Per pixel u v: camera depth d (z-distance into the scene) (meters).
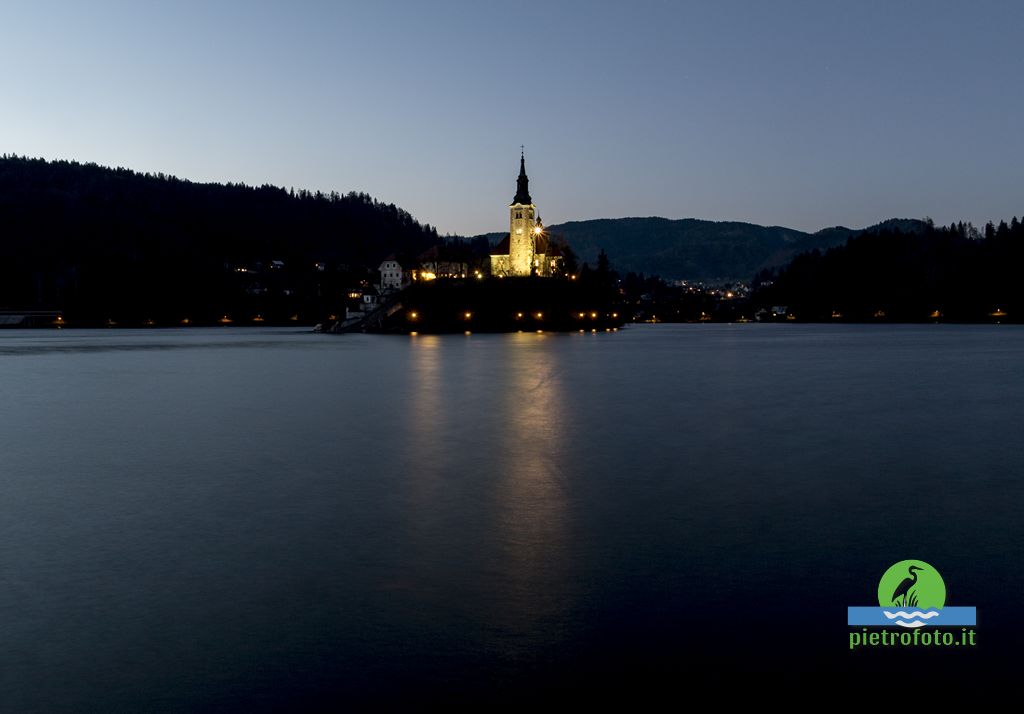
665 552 26.64
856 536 28.50
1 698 17.28
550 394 78.38
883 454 44.97
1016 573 24.61
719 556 26.20
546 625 20.69
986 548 27.06
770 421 58.69
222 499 34.62
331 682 17.81
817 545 27.42
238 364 123.00
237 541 28.19
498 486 36.88
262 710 16.70
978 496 34.59
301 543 27.89
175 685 17.77
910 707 16.77
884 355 143.75
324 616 21.31
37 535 29.12
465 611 21.61
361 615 21.36
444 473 39.97
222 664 18.67
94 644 19.77
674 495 34.94
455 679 17.89
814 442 49.16
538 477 38.88
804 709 16.64
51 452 46.84
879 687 17.58
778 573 24.53
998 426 55.84
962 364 119.50
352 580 24.03
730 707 16.67
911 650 19.36
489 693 17.27
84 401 74.00
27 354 153.25
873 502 33.56
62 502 34.28
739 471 40.16
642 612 21.52
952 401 71.25
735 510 32.22
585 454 45.19
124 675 18.23
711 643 19.62
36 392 82.19
